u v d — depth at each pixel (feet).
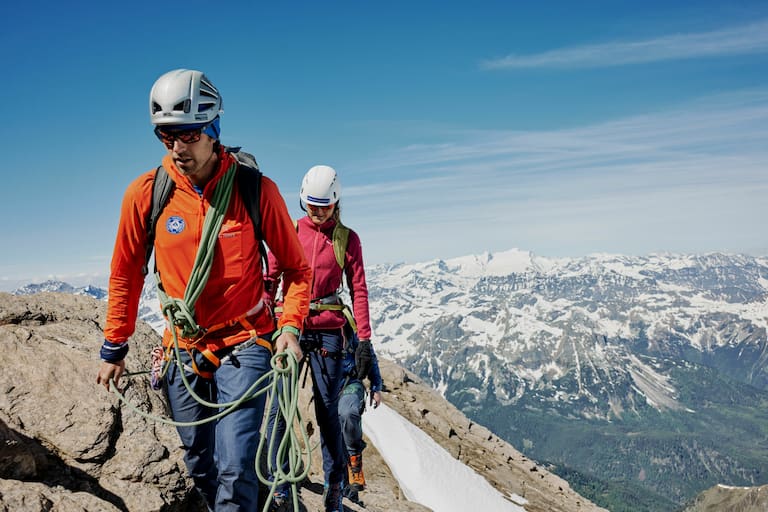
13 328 20.61
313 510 23.89
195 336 13.94
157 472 18.79
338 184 23.41
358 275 24.40
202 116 12.33
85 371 20.40
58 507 14.33
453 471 52.19
